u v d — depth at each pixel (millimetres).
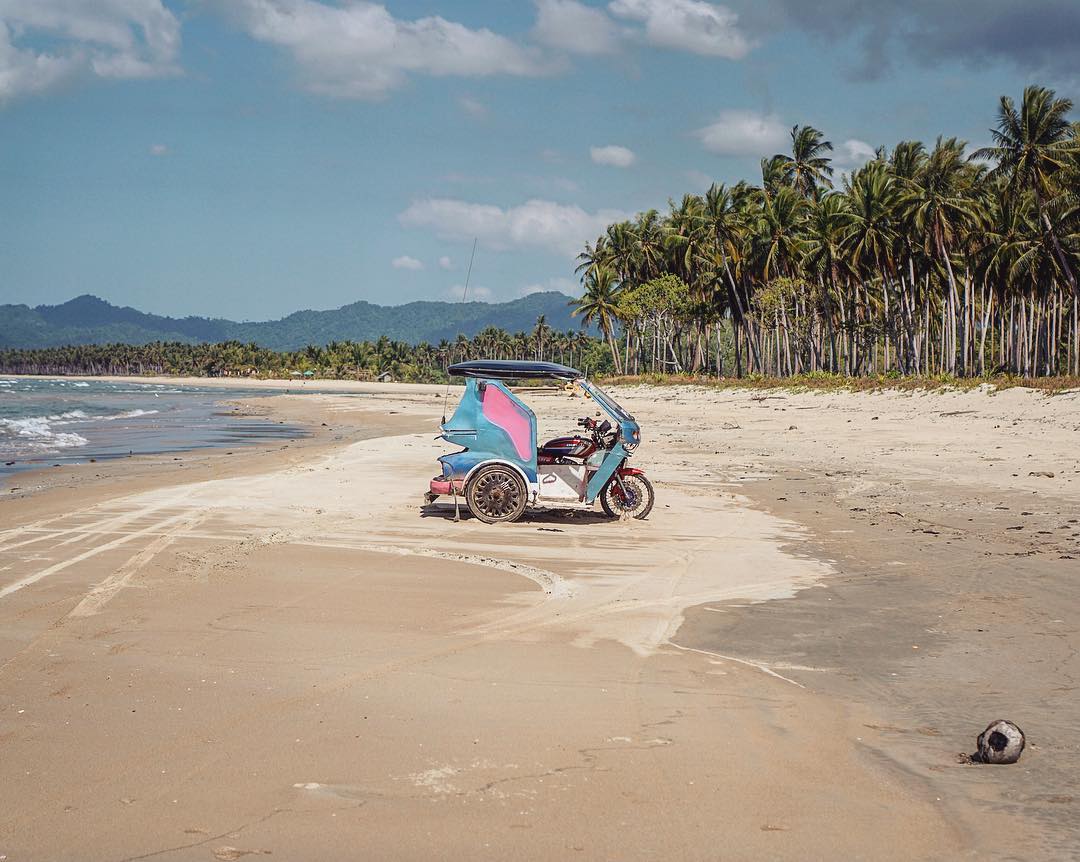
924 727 5125
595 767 4492
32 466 21906
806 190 80250
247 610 7695
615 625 7410
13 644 6598
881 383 45281
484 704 5406
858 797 4191
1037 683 5914
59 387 146625
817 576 9367
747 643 6895
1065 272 51719
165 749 4660
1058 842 3758
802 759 4637
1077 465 18047
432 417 49906
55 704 5336
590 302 97000
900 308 70375
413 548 10773
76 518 12789
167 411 59688
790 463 20484
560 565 9914
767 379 60938
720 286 82125
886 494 15406
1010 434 24516
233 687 5668
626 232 96562
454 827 3844
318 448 26953
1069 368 63938
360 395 108250
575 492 12859
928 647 6789
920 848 3709
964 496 14883
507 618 7586
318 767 4449
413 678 5895
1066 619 7520
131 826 3834
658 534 11938
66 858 3566
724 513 13641
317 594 8328
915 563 9938
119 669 6020
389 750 4672
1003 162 51250
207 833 3779
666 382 71312
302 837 3748
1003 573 9320
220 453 25688
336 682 5789
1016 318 79062
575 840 3744
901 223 60125
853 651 6688
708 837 3781
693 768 4492
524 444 12875
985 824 3926
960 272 67875
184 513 13250
